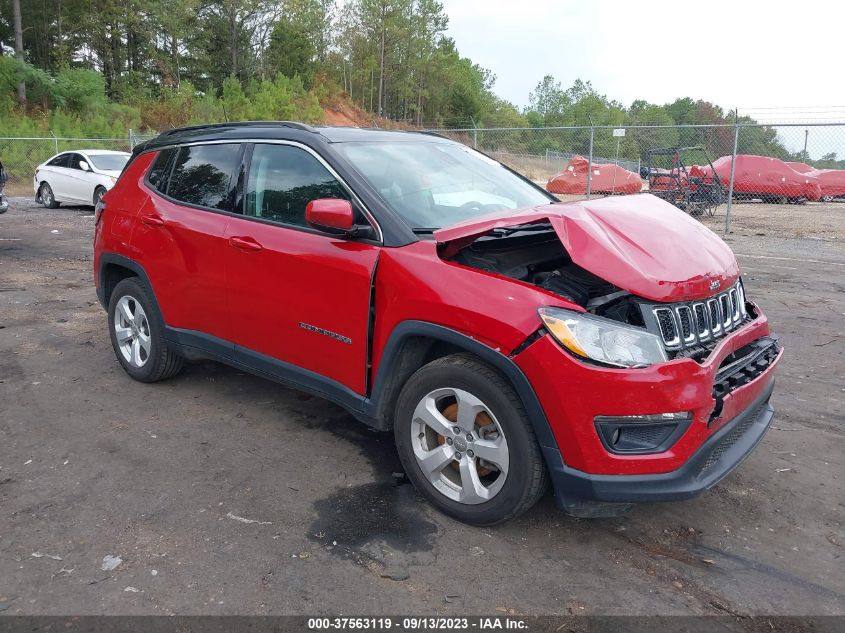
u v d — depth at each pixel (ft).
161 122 129.49
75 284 27.22
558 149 70.03
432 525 10.19
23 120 101.81
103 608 8.24
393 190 11.70
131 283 15.46
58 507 10.55
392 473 11.83
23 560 9.16
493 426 9.80
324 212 10.53
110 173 54.13
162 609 8.24
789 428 14.06
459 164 13.87
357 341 11.02
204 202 13.85
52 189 57.57
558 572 9.15
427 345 10.59
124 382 16.10
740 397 9.70
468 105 247.91
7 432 13.25
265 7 183.21
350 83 215.92
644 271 9.18
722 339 9.78
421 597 8.57
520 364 9.04
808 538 10.11
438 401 10.43
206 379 16.37
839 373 17.39
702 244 10.58
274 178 12.69
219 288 13.25
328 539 9.78
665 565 9.37
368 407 11.12
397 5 213.66
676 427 8.87
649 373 8.63
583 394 8.70
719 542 9.96
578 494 9.08
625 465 8.83
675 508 10.87
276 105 142.31
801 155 57.98
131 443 12.86
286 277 11.92
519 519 10.43
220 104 137.59
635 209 11.03
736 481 11.82
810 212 61.36
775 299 25.68
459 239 10.18
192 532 9.90
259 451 12.62
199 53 172.55
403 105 241.96
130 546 9.53
